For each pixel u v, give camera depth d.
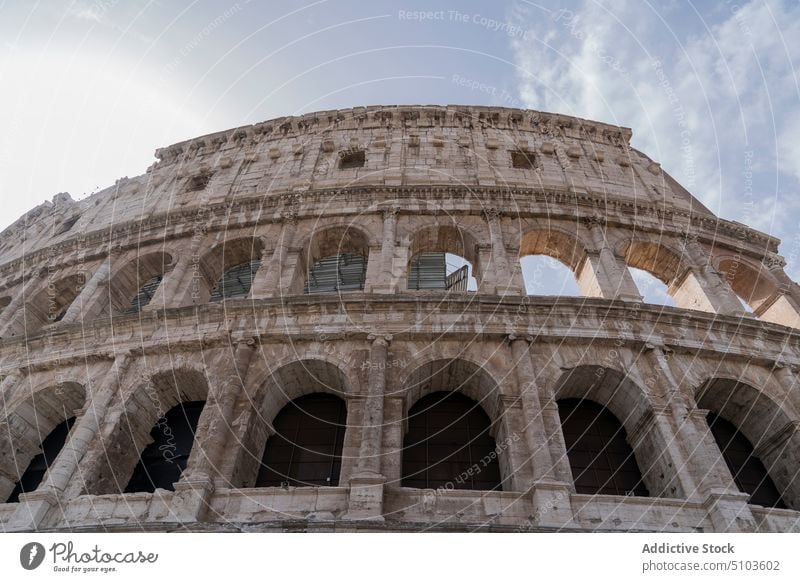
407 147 43.09
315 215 36.47
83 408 26.56
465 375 27.56
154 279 40.41
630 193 41.44
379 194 37.28
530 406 24.69
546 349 27.61
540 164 42.47
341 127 46.34
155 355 28.44
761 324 29.97
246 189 41.47
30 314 37.59
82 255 39.16
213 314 29.08
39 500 22.36
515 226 35.84
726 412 29.55
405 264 33.03
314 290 40.78
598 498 22.30
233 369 26.36
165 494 22.09
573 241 36.09
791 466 26.98
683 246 37.09
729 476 23.20
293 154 44.12
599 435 27.73
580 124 47.19
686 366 27.92
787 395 27.80
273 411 27.39
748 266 38.22
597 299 29.16
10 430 28.31
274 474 25.47
